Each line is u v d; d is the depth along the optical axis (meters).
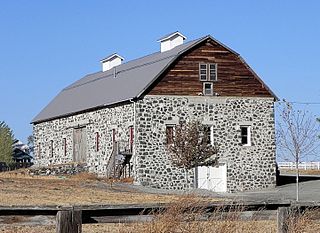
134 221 11.80
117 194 34.06
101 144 51.72
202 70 48.97
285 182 52.69
